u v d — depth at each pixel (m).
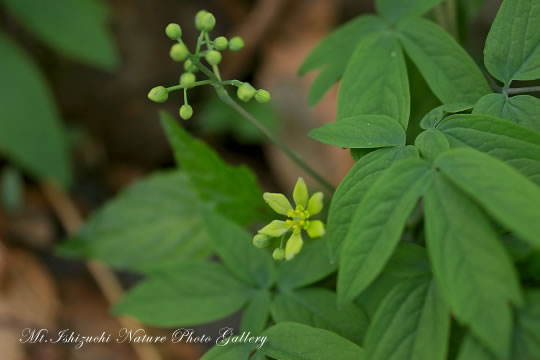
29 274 0.31
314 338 0.20
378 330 0.19
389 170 0.19
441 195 0.18
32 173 0.34
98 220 0.27
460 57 0.21
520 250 0.20
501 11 0.20
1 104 0.30
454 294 0.18
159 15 0.38
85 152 0.37
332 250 0.19
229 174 0.23
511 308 0.18
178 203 0.27
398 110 0.21
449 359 0.20
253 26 0.37
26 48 0.36
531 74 0.20
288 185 0.35
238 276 0.22
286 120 0.36
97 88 0.37
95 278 0.32
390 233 0.18
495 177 0.18
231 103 0.22
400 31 0.21
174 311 0.22
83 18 0.32
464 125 0.19
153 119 0.38
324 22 0.38
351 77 0.21
